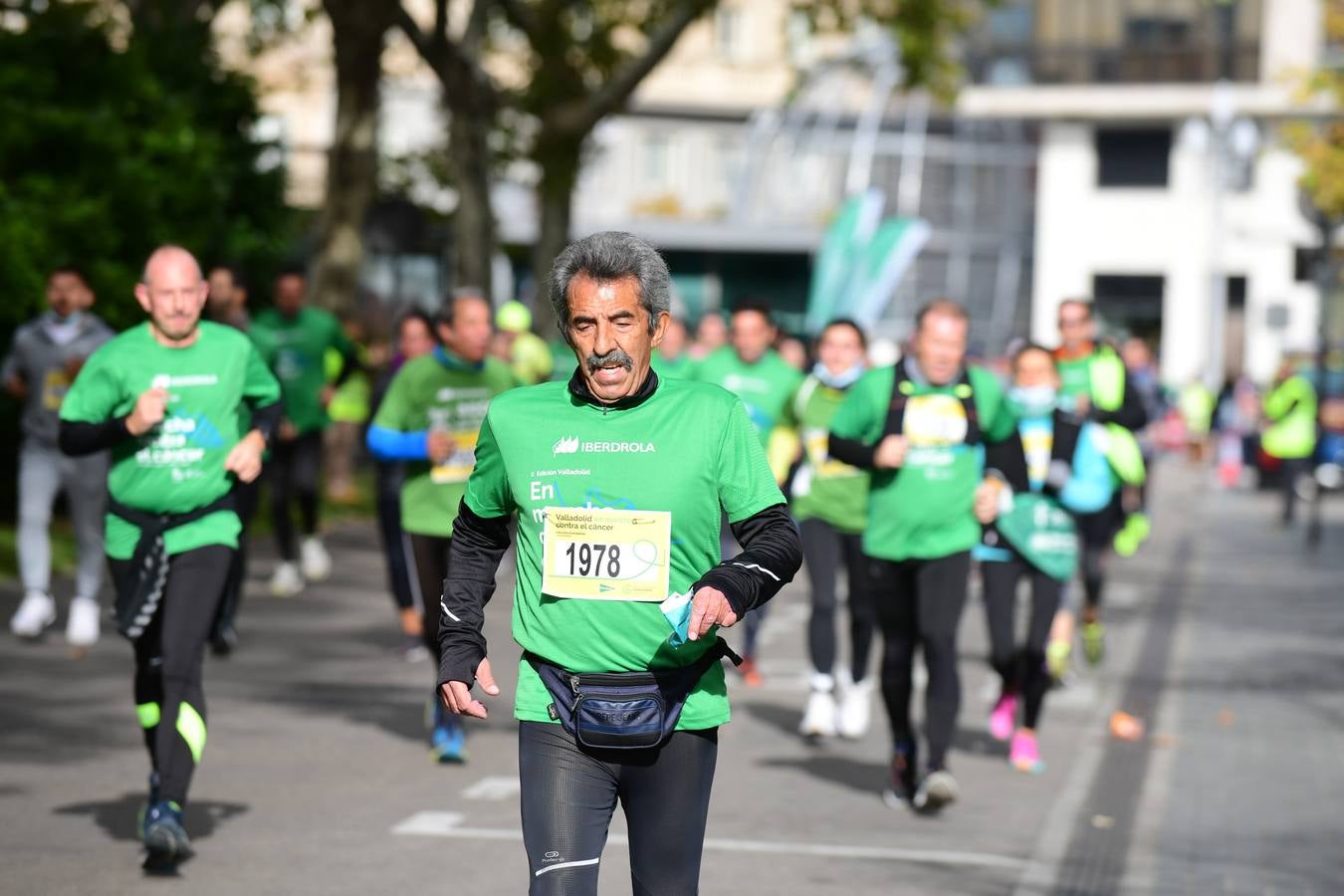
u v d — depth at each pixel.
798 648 34.91
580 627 11.30
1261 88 150.62
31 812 19.67
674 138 172.38
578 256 11.28
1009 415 20.75
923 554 20.52
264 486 58.78
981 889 17.45
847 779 22.83
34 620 30.58
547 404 11.52
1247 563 52.50
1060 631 29.56
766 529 11.35
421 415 23.31
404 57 91.56
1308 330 150.50
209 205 52.47
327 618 35.59
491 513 11.84
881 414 20.42
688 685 11.33
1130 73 157.12
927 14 70.50
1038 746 25.36
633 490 11.30
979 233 163.00
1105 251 158.00
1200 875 18.14
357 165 60.44
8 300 46.53
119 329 49.16
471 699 11.53
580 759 11.27
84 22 51.38
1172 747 25.33
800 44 77.81
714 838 19.45
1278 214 152.12
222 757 23.00
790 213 164.12
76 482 29.80
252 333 38.41
